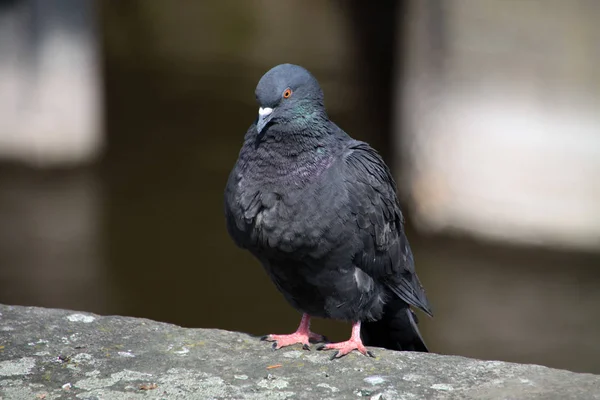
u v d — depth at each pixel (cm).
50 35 1909
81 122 1959
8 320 544
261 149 547
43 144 1942
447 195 1656
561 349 1239
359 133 2127
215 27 3023
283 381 482
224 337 539
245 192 548
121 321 550
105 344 520
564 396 458
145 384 475
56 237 1551
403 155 1822
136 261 1470
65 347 514
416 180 1720
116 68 2694
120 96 2464
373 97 2194
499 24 1570
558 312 1351
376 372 494
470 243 1617
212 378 483
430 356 515
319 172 543
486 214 1625
